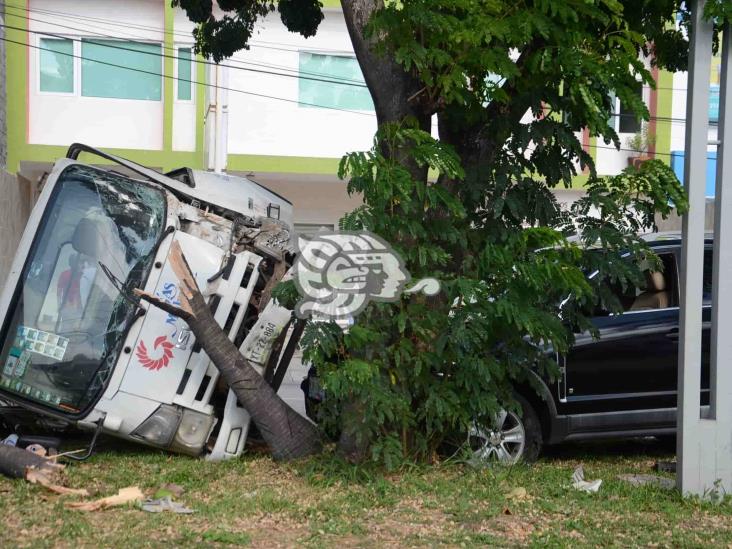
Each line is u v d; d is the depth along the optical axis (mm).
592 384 7848
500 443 7535
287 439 7285
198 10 10875
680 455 6543
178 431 7457
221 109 17469
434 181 7547
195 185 8180
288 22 10734
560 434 7824
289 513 5926
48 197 7492
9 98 18719
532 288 6676
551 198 7059
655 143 19359
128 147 19344
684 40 8031
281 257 8203
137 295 7023
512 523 5887
